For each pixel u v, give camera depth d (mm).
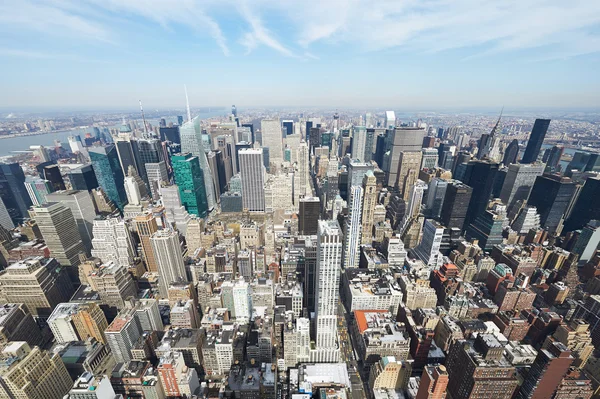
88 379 193500
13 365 199625
